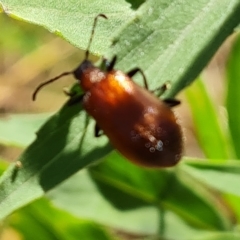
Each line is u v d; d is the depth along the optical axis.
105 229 0.05
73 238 0.05
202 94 0.05
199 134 0.05
